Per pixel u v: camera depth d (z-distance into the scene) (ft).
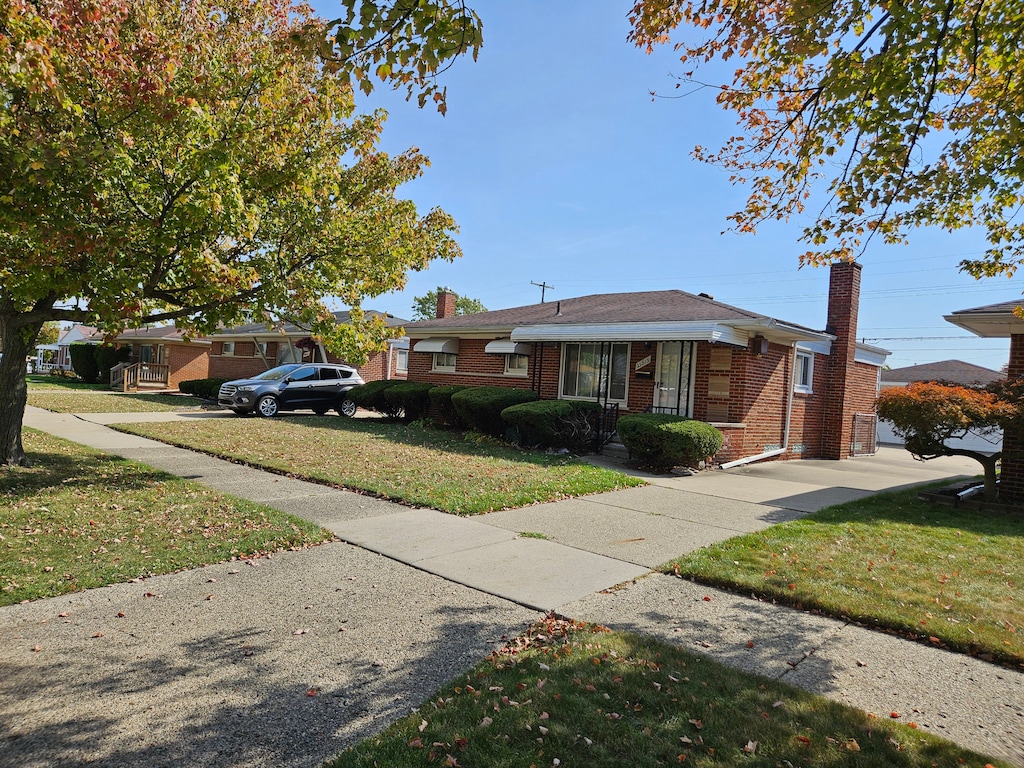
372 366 81.15
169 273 25.49
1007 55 15.80
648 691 10.85
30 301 24.93
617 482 32.32
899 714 10.56
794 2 14.44
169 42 23.32
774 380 46.73
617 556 19.43
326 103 27.09
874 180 18.56
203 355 107.04
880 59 14.61
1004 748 9.64
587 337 43.98
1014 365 32.71
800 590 16.11
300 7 29.53
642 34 19.86
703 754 9.08
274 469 31.83
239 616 14.03
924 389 29.84
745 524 24.13
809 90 18.45
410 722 9.86
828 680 11.70
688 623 14.29
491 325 53.88
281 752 9.20
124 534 19.44
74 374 133.80
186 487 26.43
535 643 12.99
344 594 15.57
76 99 18.93
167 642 12.66
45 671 11.35
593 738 9.43
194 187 21.63
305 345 79.92
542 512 25.25
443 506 24.89
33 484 25.41
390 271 32.17
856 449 58.90
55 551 17.54
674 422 37.40
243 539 19.39
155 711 10.19
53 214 18.79
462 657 12.32
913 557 19.60
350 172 31.63
